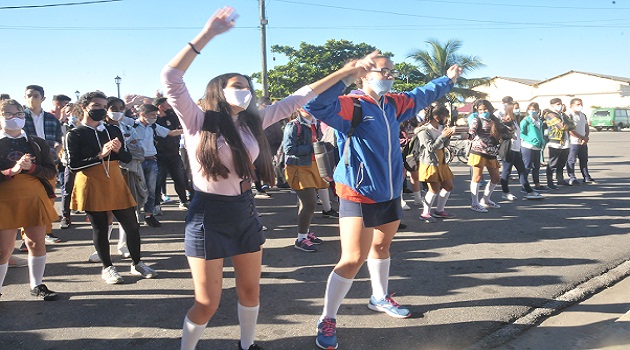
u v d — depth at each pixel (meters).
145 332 3.22
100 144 3.93
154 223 6.25
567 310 3.50
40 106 5.56
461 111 32.19
